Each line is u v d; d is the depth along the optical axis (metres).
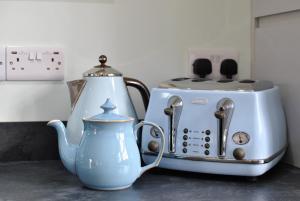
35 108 1.23
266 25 1.27
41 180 1.03
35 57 1.22
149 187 0.96
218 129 0.99
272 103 1.06
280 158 1.12
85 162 0.92
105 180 0.91
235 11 1.33
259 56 1.29
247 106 0.98
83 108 1.07
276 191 0.94
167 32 1.29
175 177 1.05
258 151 0.97
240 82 1.08
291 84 1.14
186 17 1.30
